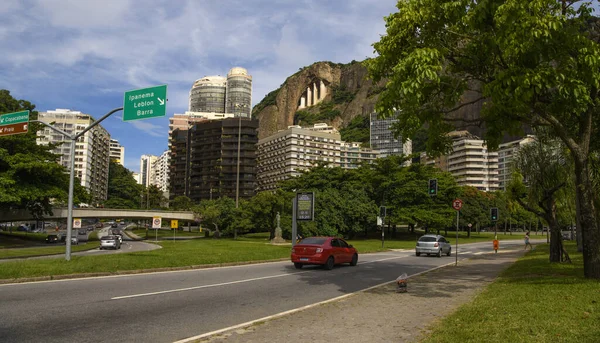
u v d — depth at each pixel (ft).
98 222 600.80
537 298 32.81
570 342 20.15
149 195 484.74
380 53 42.91
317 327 26.43
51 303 32.94
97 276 51.13
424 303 35.53
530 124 45.75
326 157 577.84
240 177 453.17
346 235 233.55
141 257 67.10
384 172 237.45
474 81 47.32
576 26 39.37
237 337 23.98
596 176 57.57
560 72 35.32
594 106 41.81
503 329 23.21
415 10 40.01
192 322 27.96
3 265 50.88
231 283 47.67
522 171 77.92
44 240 224.53
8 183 159.22
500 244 191.31
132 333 24.75
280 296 39.68
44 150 193.06
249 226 225.15
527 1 34.32
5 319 27.45
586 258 42.55
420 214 217.56
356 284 49.01
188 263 65.21
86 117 525.75
